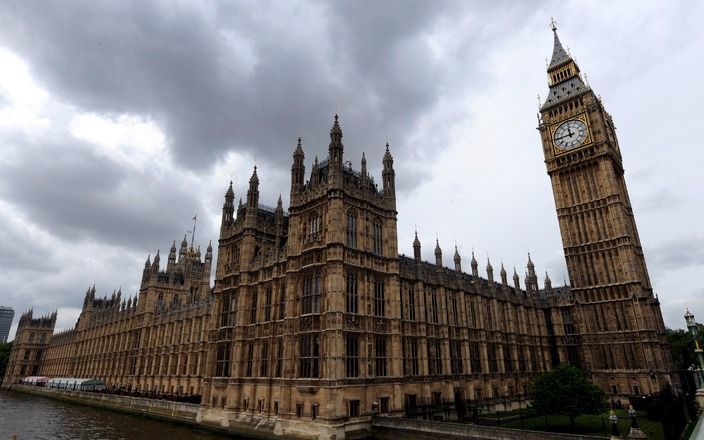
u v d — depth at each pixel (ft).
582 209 273.33
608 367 244.01
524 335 253.24
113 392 322.75
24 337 637.30
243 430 166.71
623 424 156.25
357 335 152.46
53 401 369.30
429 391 173.99
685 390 193.77
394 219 180.04
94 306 532.73
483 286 235.81
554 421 167.84
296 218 175.83
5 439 180.04
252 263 198.49
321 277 156.66
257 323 183.42
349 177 173.06
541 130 303.27
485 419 175.01
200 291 406.21
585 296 261.85
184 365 310.86
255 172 210.59
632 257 246.88
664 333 259.60
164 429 196.44
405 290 182.80
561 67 305.53
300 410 148.25
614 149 286.66
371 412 147.54
